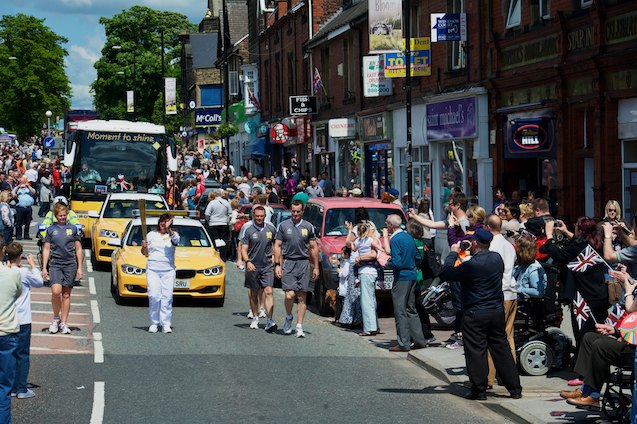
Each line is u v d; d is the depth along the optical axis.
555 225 13.33
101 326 16.92
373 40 27.45
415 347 14.98
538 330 12.95
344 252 17.33
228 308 19.56
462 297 11.66
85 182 30.62
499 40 24.58
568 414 10.42
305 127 45.12
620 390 10.02
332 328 17.31
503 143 24.75
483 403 11.38
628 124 19.25
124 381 12.44
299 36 47.78
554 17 21.56
